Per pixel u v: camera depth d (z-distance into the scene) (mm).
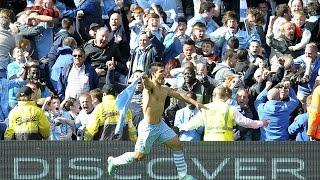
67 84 44656
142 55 45719
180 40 46750
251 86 43844
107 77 44969
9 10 46188
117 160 36688
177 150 36750
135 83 36875
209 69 44969
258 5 50812
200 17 48312
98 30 45781
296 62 45531
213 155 37156
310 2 48938
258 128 41125
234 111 39469
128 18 49062
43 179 36906
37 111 39281
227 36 47531
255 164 37156
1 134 41031
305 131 41562
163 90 36688
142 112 41156
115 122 39625
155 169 37219
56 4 48469
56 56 45531
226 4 50500
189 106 41125
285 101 42125
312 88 45062
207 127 39469
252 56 46594
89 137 39688
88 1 48156
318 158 37188
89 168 37094
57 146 36938
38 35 46062
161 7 49000
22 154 36875
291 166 37188
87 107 41500
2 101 42812
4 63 45219
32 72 43438
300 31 47562
